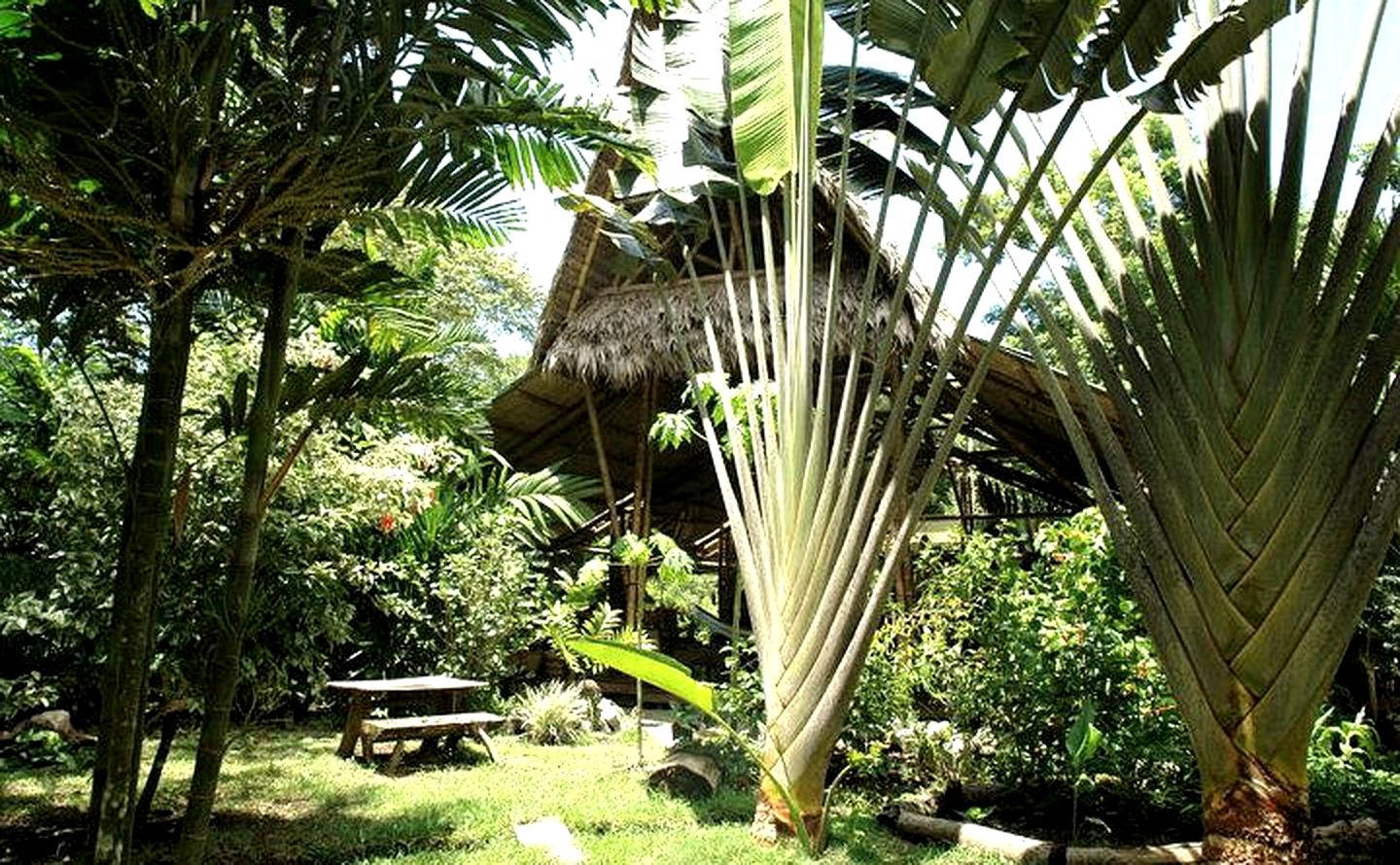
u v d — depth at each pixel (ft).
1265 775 10.10
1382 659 22.15
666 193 15.65
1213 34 9.63
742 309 25.88
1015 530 21.81
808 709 12.20
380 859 11.93
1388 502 10.12
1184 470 10.84
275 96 7.94
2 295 8.75
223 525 14.44
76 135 7.00
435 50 8.91
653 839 13.01
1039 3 9.78
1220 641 10.45
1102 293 12.40
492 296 62.90
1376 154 10.80
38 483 18.19
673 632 39.75
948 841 13.28
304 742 21.27
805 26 12.40
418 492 22.04
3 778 15.88
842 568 12.16
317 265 8.26
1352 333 10.37
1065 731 14.85
